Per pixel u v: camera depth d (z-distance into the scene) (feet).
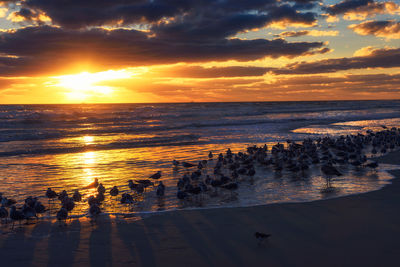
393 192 51.03
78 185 60.39
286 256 30.22
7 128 163.32
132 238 35.06
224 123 198.39
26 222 40.81
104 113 277.44
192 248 32.37
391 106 493.36
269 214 41.91
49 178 65.46
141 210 45.73
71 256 30.96
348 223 37.91
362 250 30.96
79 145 111.65
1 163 81.10
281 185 58.59
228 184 53.62
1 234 36.65
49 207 47.88
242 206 45.88
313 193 52.21
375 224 37.45
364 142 110.52
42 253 31.65
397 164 76.13
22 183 61.16
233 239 34.35
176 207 46.91
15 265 29.25
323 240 33.45
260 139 129.18
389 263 28.40
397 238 33.53
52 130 155.12
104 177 66.69
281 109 406.41
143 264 29.19
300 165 69.77
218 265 28.84
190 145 113.60
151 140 123.85
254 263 29.04
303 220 39.29
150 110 357.61
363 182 58.85
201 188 51.11
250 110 374.43
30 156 91.76
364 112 336.29
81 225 39.42
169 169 74.95
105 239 34.88
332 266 28.19
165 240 34.42
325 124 199.00
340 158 81.76
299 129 168.55
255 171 69.67
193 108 419.33
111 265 29.09
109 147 108.47
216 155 93.61
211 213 43.09
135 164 80.59
